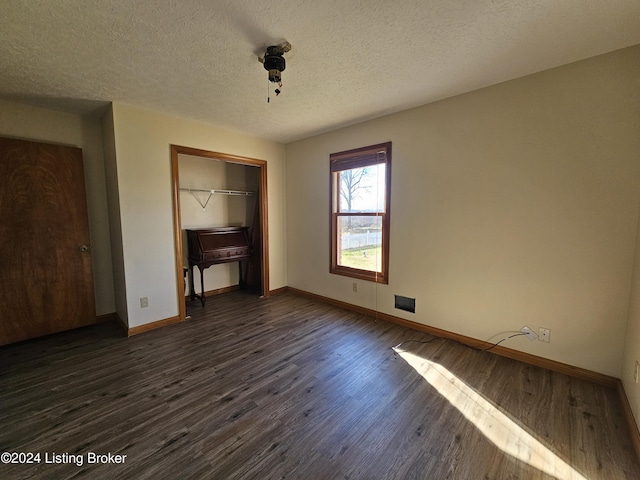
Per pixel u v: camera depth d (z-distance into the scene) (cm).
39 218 282
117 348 266
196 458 146
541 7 146
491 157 242
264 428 166
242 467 140
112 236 325
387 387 205
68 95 257
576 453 148
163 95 256
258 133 379
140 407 184
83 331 306
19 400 192
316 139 389
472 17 154
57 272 293
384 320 332
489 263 250
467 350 259
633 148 184
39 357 250
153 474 136
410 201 297
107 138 297
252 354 254
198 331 304
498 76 222
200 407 184
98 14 149
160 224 311
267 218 422
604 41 176
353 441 156
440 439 158
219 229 414
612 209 193
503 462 143
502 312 246
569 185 207
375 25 160
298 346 269
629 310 189
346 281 372
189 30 165
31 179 276
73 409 183
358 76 220
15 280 271
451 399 191
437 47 182
